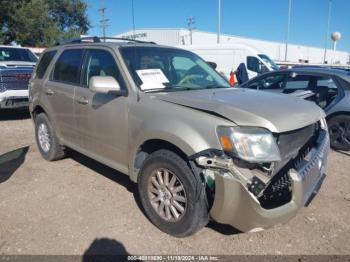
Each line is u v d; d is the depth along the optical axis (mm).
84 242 3275
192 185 3021
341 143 6262
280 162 2941
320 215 3775
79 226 3555
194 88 4023
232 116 2928
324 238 3340
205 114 3033
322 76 6637
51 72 5207
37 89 5438
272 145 2842
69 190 4434
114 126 3865
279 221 2910
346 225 3576
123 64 3873
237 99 3404
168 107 3297
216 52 16469
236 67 15969
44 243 3264
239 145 2789
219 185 2834
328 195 4289
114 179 4785
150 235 3381
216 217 2982
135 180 3701
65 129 4910
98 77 3596
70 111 4648
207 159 2855
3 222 3645
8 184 4645
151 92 3676
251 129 2844
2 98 8664
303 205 3096
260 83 7566
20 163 5484
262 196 2865
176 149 3217
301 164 3078
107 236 3371
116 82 3676
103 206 3986
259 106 3166
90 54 4457
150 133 3303
